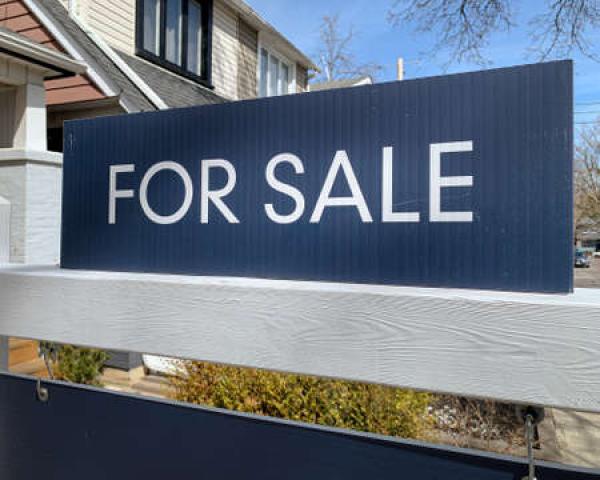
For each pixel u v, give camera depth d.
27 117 3.98
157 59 6.41
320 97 0.99
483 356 0.78
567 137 0.82
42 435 1.27
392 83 0.94
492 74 0.87
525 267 0.84
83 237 1.21
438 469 0.91
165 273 1.11
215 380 2.50
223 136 1.07
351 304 0.87
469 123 0.88
